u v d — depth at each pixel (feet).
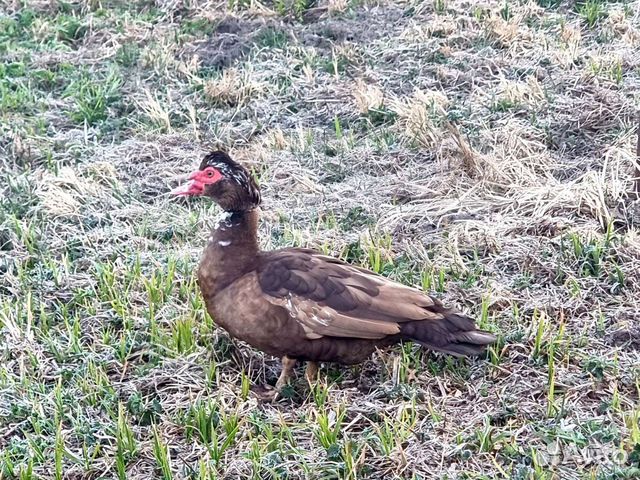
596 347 15.46
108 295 16.25
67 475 14.52
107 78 20.07
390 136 18.66
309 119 19.22
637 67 19.74
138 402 14.97
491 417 14.78
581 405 14.89
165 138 18.86
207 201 17.80
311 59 20.33
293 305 15.02
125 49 20.76
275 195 17.75
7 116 19.45
